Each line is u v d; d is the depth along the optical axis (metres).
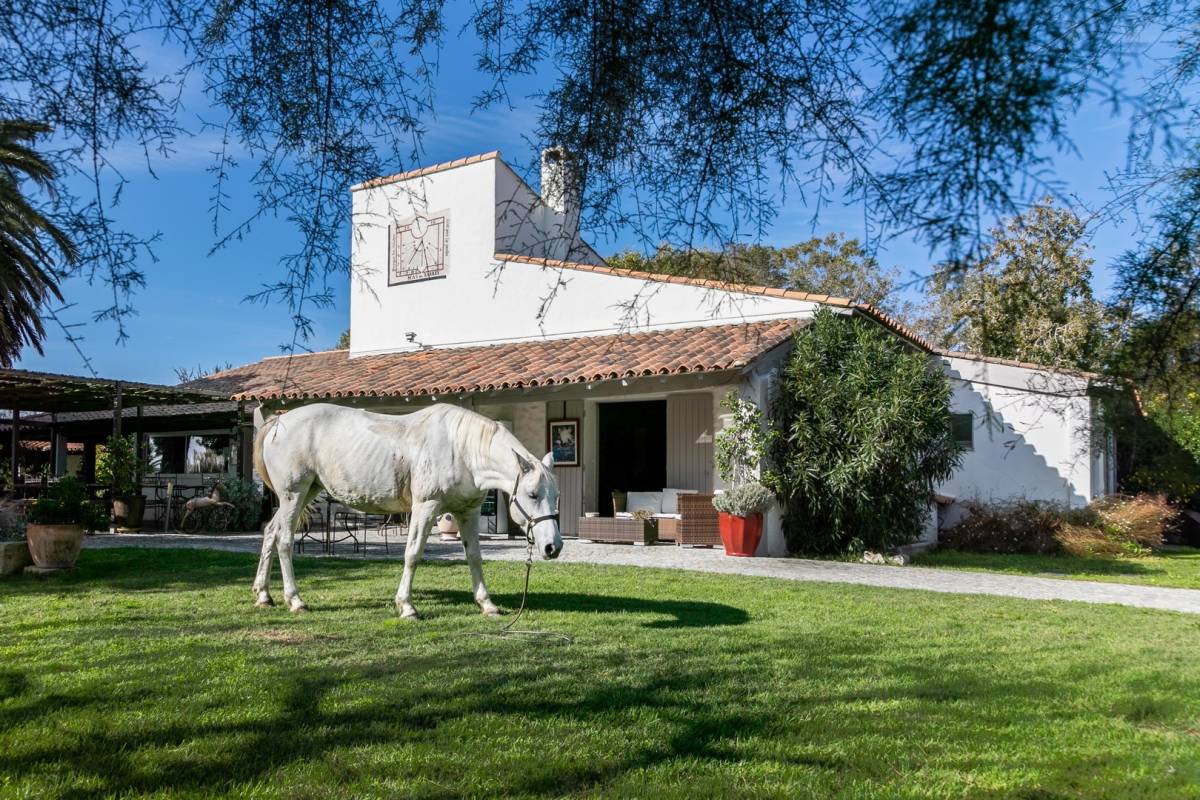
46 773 3.55
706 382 13.63
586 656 5.75
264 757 3.78
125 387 17.34
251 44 3.55
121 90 3.37
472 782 3.53
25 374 15.48
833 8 3.01
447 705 4.55
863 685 5.18
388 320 20.12
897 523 13.62
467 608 7.68
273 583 9.50
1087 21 2.60
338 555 12.89
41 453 27.59
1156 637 7.16
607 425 17.02
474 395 16.12
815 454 13.15
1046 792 3.55
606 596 8.61
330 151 3.70
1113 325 2.93
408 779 3.54
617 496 15.70
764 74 3.27
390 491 7.39
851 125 3.16
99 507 11.01
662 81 3.51
